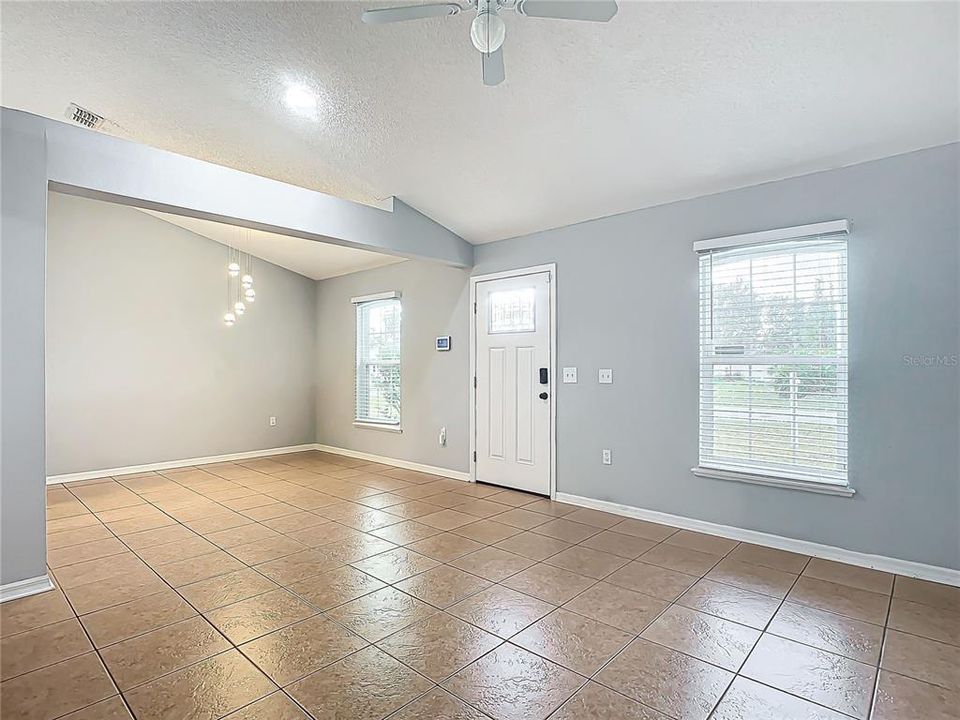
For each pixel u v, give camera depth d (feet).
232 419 21.98
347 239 13.93
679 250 12.91
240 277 22.16
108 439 18.92
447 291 18.70
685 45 8.27
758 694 6.47
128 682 6.70
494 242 17.08
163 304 20.20
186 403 20.72
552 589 9.41
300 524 13.28
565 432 15.24
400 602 8.93
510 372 16.70
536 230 15.85
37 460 9.28
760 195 11.68
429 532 12.61
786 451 11.32
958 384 9.45
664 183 12.30
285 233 13.21
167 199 10.89
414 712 6.14
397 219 15.21
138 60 9.95
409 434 20.12
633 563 10.61
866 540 10.36
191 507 14.87
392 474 19.21
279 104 11.19
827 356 10.82
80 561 10.80
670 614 8.47
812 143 10.17
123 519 13.74
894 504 10.06
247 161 13.83
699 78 8.91
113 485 17.53
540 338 15.88
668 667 7.02
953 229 9.52
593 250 14.57
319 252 20.74
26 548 9.19
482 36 5.93
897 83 8.45
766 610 8.59
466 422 18.10
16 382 9.07
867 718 6.04
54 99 11.34
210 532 12.67
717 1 7.41
